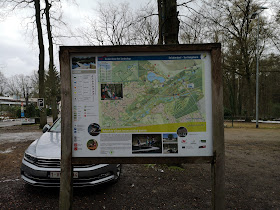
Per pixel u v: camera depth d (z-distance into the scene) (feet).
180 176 15.02
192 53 7.95
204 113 7.93
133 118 7.98
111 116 7.98
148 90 8.04
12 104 166.61
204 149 7.89
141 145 7.97
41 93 51.96
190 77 7.98
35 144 13.28
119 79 8.02
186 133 7.94
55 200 11.08
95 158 7.90
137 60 8.03
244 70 87.61
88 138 7.93
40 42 51.08
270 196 12.05
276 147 28.37
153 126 7.97
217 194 7.65
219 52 7.72
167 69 8.02
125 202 11.00
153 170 16.22
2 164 18.07
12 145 28.07
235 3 76.38
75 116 7.93
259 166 18.48
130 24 26.20
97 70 7.99
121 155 7.94
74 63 7.95
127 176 14.90
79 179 11.18
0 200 11.02
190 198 11.53
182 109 7.98
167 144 7.95
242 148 27.66
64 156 7.75
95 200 11.19
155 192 12.26
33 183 11.11
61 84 7.73
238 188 13.25
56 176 10.90
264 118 101.04
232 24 79.20
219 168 7.67
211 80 7.86
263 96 123.13
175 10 17.37
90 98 7.98
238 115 119.03
